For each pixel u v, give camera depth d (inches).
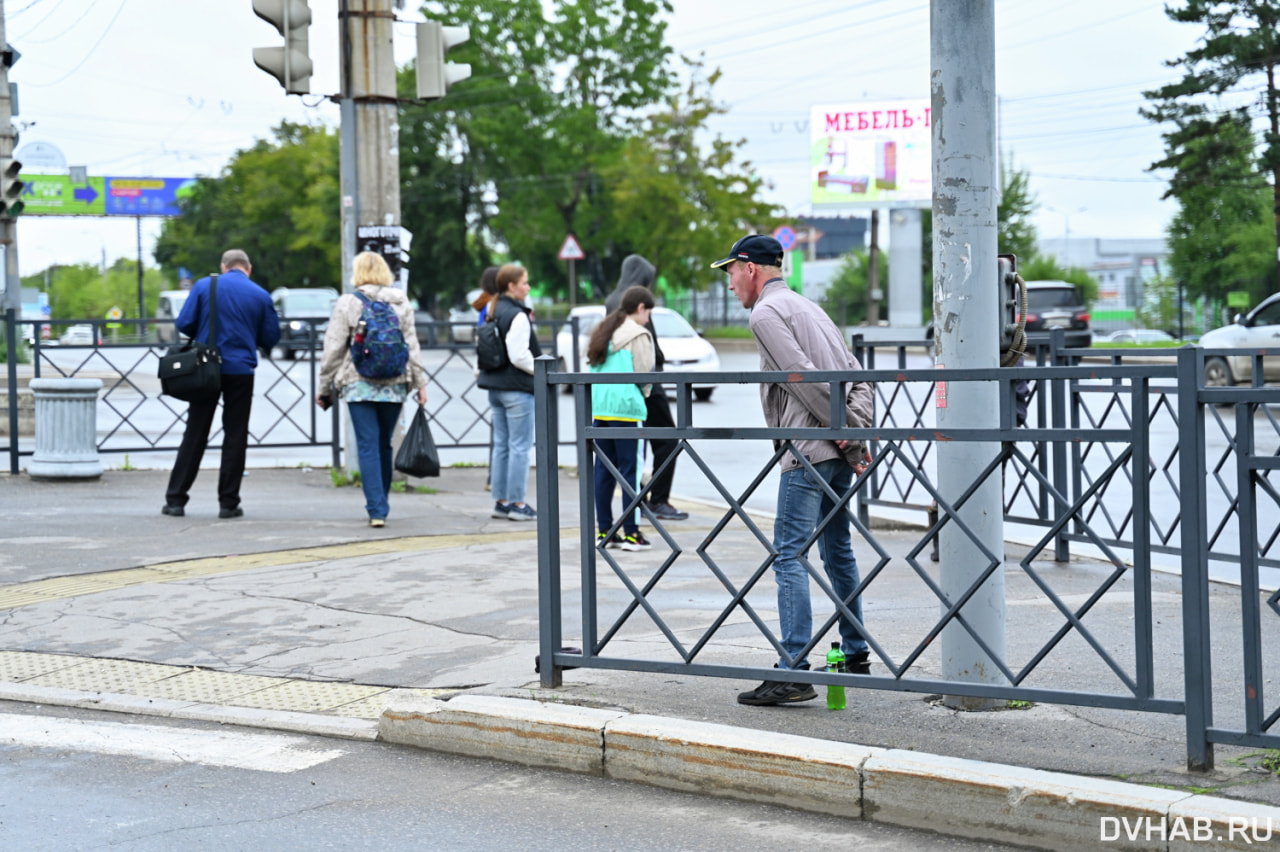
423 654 278.4
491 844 186.5
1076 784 182.5
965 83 224.2
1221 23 1969.7
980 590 225.6
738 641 282.0
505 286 461.1
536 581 354.0
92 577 360.2
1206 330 2219.5
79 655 284.2
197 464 465.4
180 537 421.7
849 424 233.0
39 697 257.1
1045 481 199.3
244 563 379.6
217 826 193.6
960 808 187.3
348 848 185.3
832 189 2298.2
